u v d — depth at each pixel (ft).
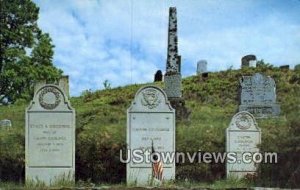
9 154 52.70
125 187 48.67
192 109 92.84
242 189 48.91
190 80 128.36
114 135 56.54
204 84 119.03
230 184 51.42
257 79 93.50
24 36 154.61
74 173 51.37
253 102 93.09
